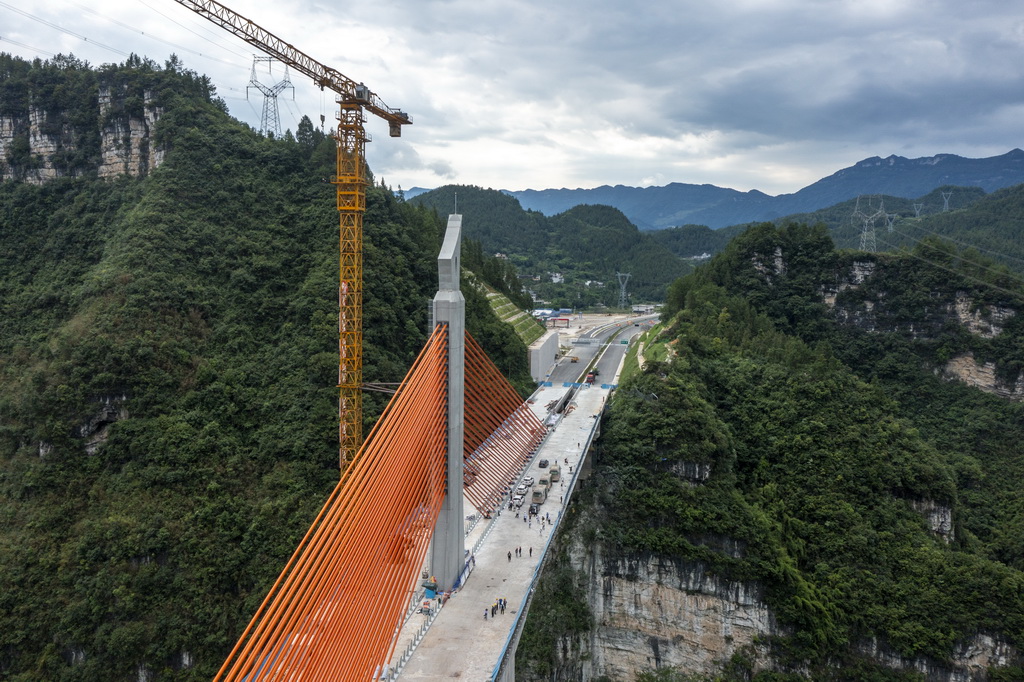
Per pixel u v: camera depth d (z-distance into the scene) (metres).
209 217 152.62
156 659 102.19
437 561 83.12
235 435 124.12
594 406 162.25
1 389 134.38
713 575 120.75
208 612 104.94
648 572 123.62
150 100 169.00
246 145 167.12
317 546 57.09
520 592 83.62
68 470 117.56
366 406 125.50
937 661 114.31
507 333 180.88
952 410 190.25
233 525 112.12
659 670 122.44
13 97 179.50
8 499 115.81
